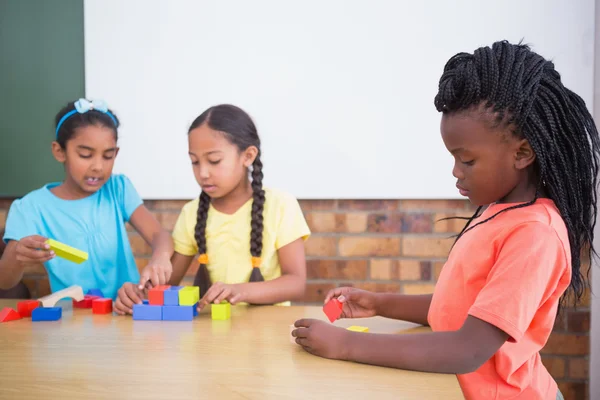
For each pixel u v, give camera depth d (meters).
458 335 0.75
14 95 2.36
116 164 2.33
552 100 0.80
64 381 0.71
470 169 0.81
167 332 0.99
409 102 2.20
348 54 2.22
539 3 2.12
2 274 1.56
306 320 0.87
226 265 1.56
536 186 0.84
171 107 2.30
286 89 2.26
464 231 0.94
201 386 0.70
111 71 2.32
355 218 2.28
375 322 1.05
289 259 1.52
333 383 0.71
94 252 1.70
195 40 2.28
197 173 1.47
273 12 2.24
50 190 1.74
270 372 0.75
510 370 0.79
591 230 0.91
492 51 0.81
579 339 2.12
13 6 2.34
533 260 0.75
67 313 1.17
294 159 2.27
